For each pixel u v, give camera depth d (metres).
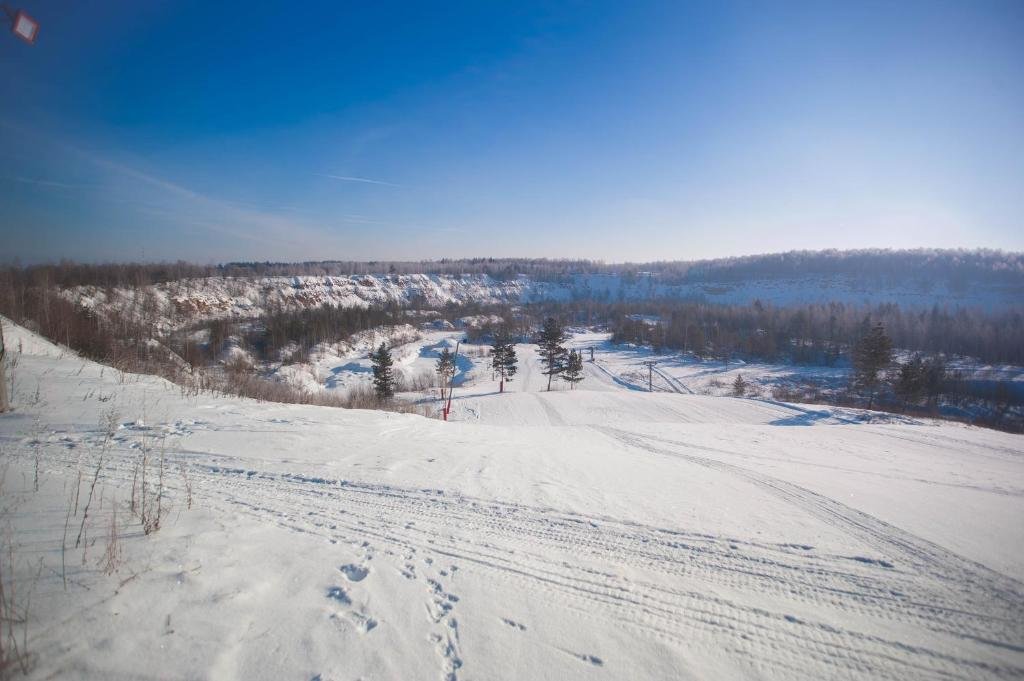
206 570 2.88
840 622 3.00
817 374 56.78
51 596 2.43
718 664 2.52
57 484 4.09
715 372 58.22
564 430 11.07
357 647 2.40
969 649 2.80
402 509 4.32
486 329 87.12
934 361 52.19
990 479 7.16
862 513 5.11
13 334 11.52
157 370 11.99
